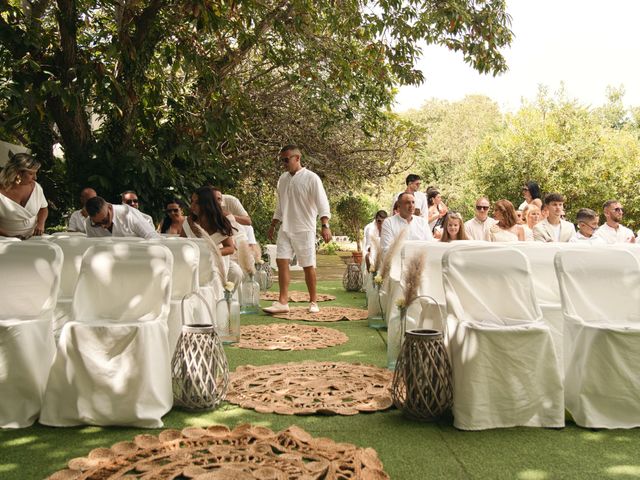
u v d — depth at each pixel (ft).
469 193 72.08
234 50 36.06
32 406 11.51
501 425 11.32
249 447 10.09
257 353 17.39
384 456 9.96
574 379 11.80
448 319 12.05
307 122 45.19
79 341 11.34
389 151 49.06
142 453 9.90
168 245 16.21
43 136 34.71
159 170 30.73
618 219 21.39
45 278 12.71
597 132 66.69
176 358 12.35
